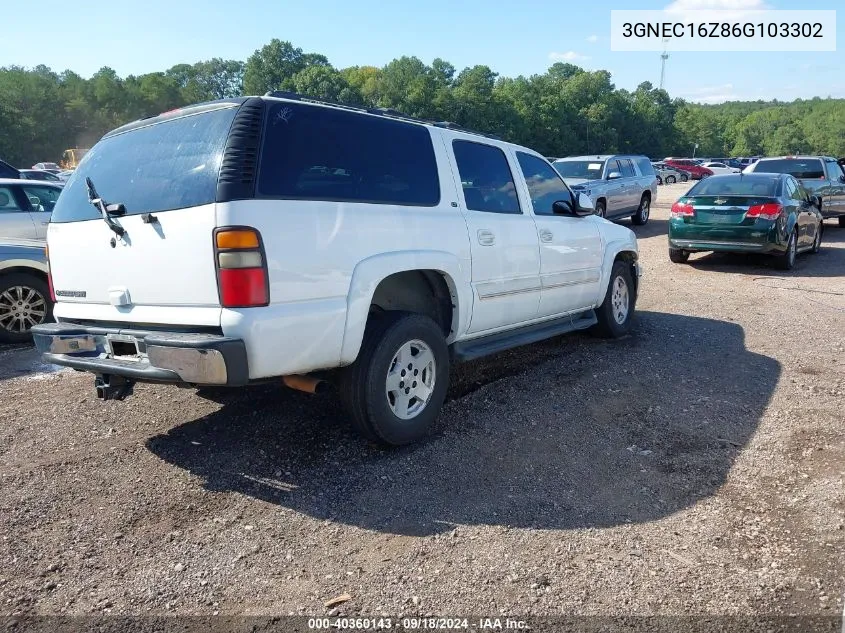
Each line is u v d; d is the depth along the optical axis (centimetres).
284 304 340
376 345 385
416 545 311
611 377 552
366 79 10169
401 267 400
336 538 319
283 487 369
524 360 605
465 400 499
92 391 532
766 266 1148
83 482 376
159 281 354
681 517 335
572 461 399
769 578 284
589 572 289
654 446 419
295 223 345
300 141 365
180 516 340
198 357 326
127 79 9862
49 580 288
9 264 674
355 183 389
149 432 446
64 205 419
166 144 374
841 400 494
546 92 9662
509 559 299
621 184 1641
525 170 553
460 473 384
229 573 292
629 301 698
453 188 459
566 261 572
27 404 505
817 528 321
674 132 11288
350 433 439
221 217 326
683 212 1120
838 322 739
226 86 11081
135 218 360
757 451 409
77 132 9138
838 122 13275
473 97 8619
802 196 1187
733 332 702
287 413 475
